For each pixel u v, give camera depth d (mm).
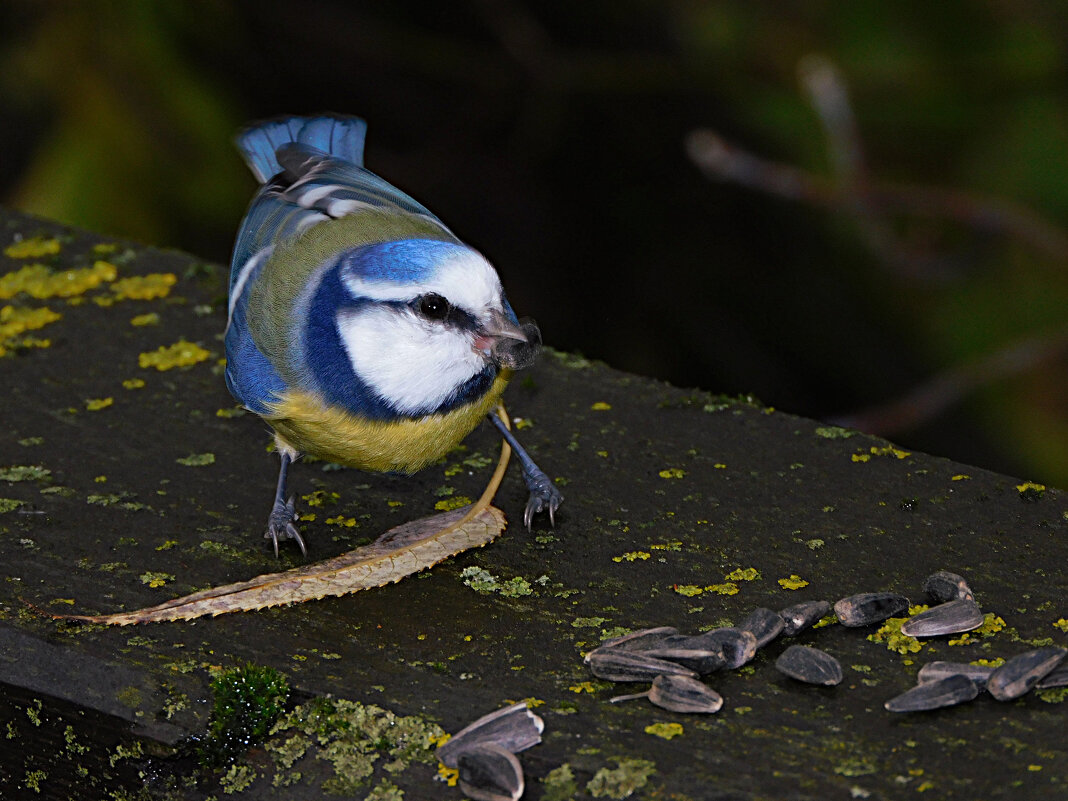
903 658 4984
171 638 5273
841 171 10859
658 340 15023
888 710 4660
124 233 10750
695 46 13141
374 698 4895
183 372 7344
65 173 10664
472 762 4504
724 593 5488
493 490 6180
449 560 5793
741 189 14734
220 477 6488
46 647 5219
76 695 5109
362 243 6355
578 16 15578
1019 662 4652
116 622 5332
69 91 10875
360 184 7270
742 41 12805
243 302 6512
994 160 11844
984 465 13258
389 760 4688
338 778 4707
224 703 4879
